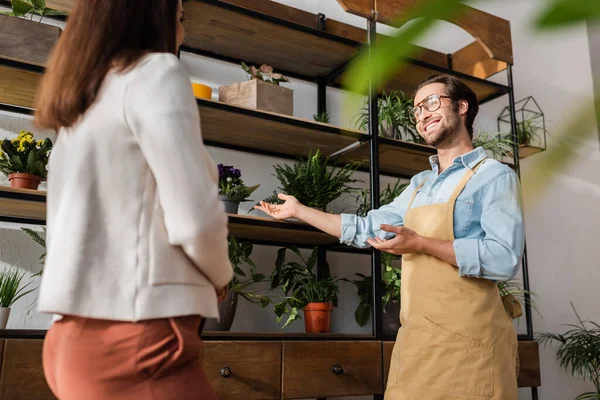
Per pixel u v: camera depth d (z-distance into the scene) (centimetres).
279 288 276
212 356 196
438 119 182
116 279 74
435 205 173
